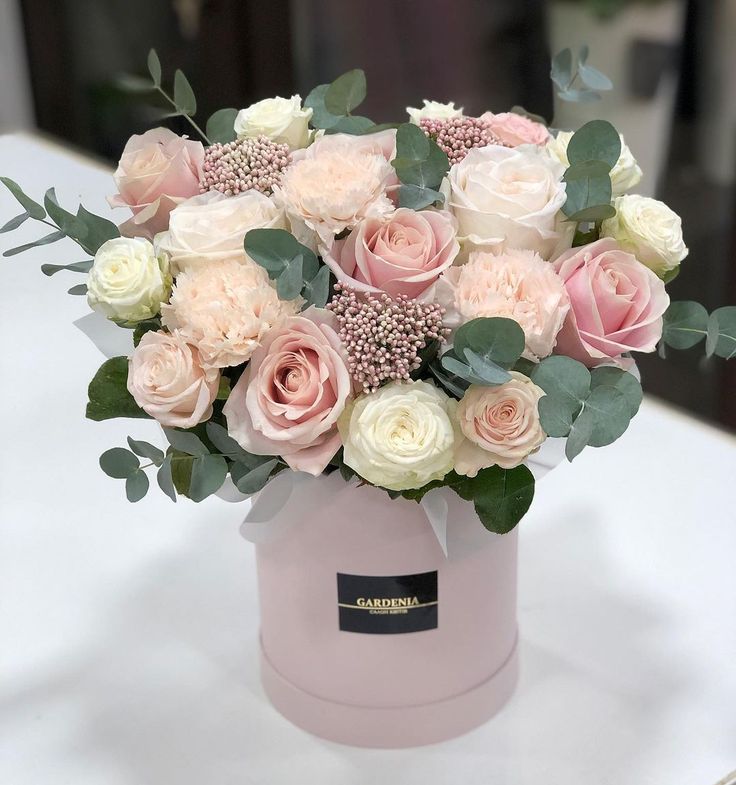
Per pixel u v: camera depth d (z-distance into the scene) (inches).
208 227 28.1
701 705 35.8
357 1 90.1
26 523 45.0
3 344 56.3
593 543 43.6
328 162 28.4
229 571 42.7
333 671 33.9
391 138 30.8
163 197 30.5
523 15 85.4
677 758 33.6
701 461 48.5
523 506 29.0
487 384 26.4
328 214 27.5
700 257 91.7
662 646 38.4
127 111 101.3
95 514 45.7
